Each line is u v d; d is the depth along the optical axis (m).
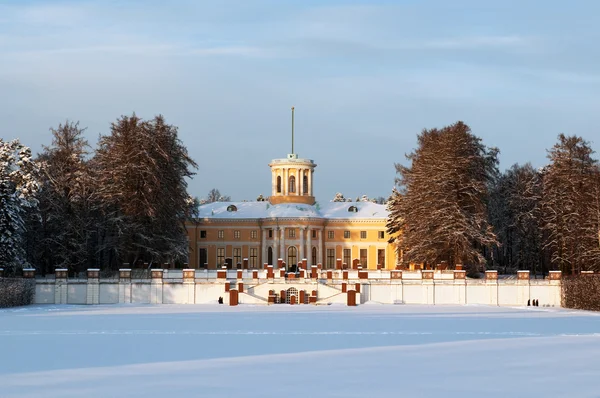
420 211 126.38
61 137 126.94
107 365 47.91
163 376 44.12
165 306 105.56
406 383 42.38
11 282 102.62
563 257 126.06
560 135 130.88
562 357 51.59
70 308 100.88
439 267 122.50
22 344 58.03
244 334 65.25
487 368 47.12
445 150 126.94
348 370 46.22
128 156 122.50
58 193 123.62
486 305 111.19
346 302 110.06
